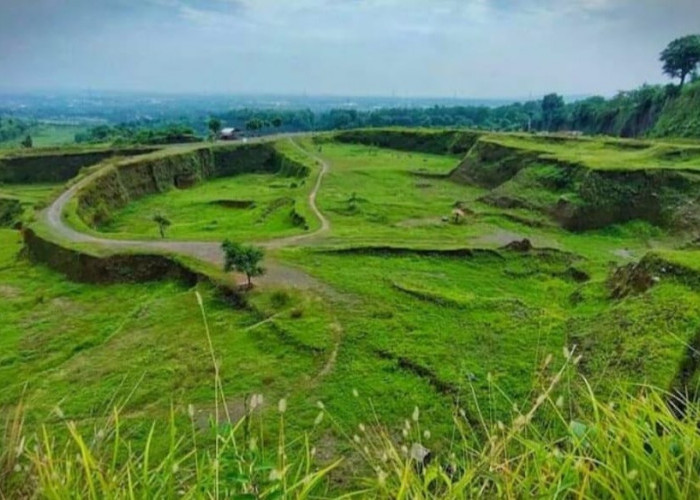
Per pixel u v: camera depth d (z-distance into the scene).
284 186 87.88
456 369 25.09
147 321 34.84
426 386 24.31
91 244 48.34
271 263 42.69
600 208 61.72
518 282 42.94
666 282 28.28
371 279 38.91
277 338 30.16
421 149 118.06
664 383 19.16
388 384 24.70
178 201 80.50
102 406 21.62
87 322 36.44
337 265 43.22
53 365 30.20
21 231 60.06
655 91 118.56
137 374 26.95
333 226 57.69
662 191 62.19
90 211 68.25
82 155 100.12
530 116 166.62
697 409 4.05
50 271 47.59
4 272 48.56
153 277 43.97
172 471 3.78
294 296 35.84
